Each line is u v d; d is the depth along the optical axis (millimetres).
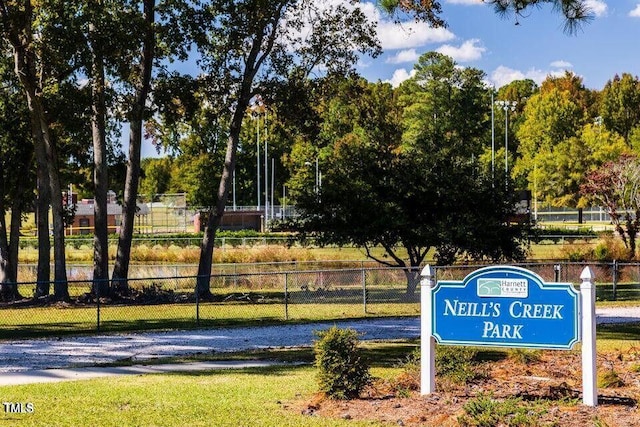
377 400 10602
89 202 95562
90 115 31328
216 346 19062
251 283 38125
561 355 14547
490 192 31203
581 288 9898
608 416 9125
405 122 96750
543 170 87938
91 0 28547
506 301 10242
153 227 93500
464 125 96688
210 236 33812
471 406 9320
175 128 38094
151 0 32531
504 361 13914
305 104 35469
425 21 23250
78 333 21984
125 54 29906
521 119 126500
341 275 37125
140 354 17688
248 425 9555
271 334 21375
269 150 116312
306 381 13141
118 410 10641
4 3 29141
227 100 35531
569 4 13219
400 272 35750
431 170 31609
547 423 8797
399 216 30641
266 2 33062
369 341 19391
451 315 10523
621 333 21078
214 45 34219
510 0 13727
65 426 9664
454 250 31953
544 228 60562
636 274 37469
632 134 97250
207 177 101938
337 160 32875
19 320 25609
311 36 34688
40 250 32562
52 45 28734
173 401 11289
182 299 31781
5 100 35406
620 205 51094
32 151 36625
